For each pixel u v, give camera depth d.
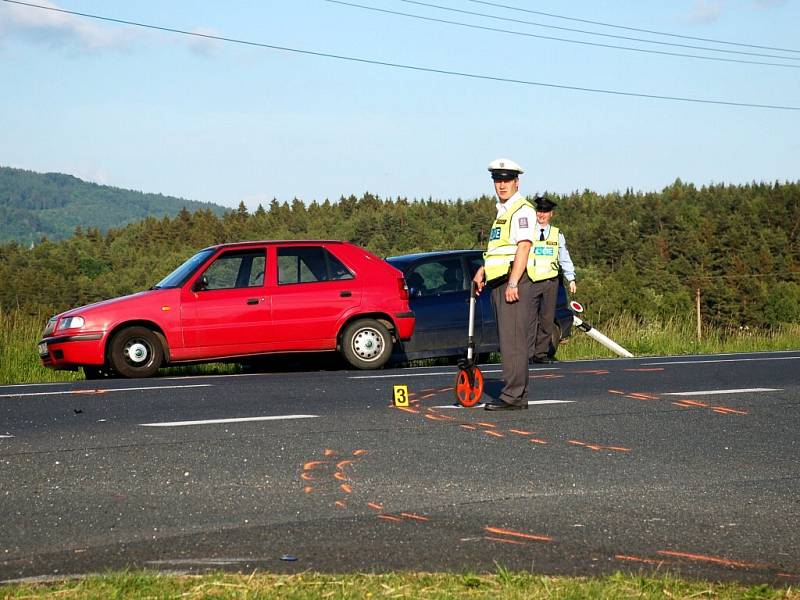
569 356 23.53
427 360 21.56
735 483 8.45
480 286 12.23
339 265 18.14
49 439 10.12
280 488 8.12
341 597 5.26
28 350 20.97
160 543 6.61
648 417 11.61
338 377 15.92
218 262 17.70
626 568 6.05
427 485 8.22
